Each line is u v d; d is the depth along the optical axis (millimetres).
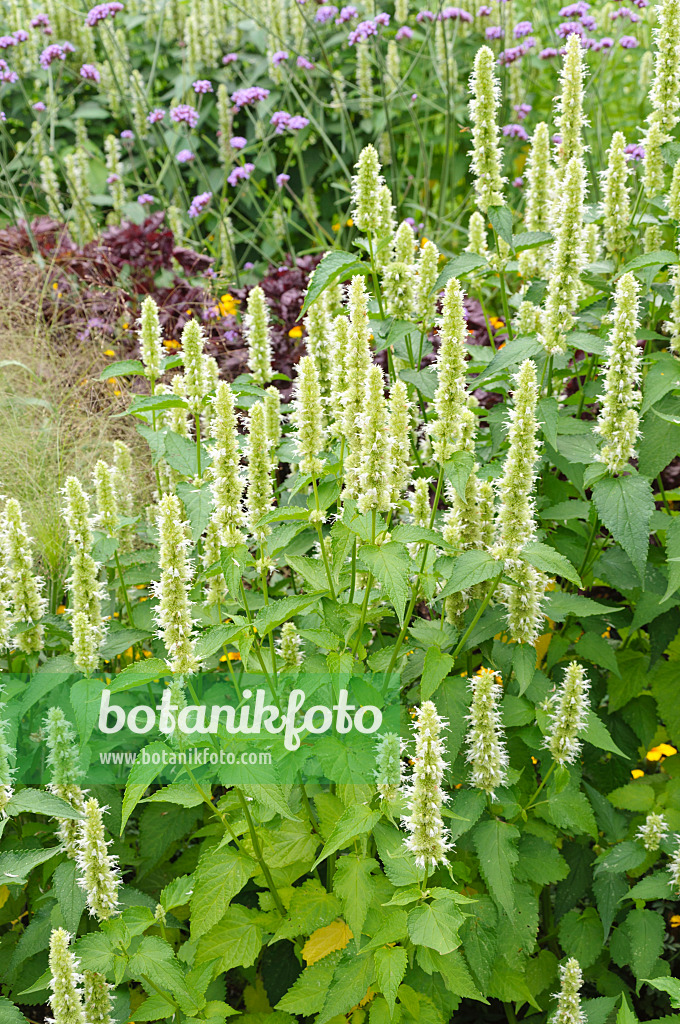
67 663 3223
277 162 8891
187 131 8648
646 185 3842
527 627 3139
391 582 2654
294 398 5285
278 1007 2795
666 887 3158
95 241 7203
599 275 4074
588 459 3377
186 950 3014
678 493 3686
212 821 3615
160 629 3623
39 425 4879
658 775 3752
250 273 8047
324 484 3082
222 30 9109
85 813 2945
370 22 7379
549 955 3416
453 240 7582
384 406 2725
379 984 2600
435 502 3145
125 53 9078
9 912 3342
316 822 3203
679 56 3701
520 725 3260
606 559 3576
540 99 9039
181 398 3529
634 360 3285
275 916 3010
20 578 3275
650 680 3662
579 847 3486
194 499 3379
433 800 2562
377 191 3670
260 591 3672
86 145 8883
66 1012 2529
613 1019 3410
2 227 8250
